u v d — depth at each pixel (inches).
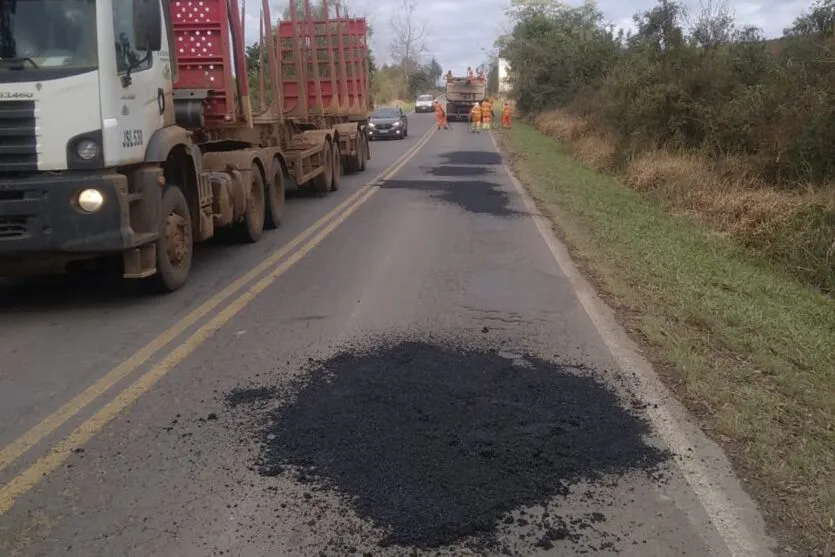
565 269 348.5
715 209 488.4
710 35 761.6
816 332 265.0
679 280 325.4
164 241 288.4
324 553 125.6
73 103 243.4
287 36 620.1
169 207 292.7
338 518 135.8
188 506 140.3
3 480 149.9
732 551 127.6
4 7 244.1
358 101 833.5
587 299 293.4
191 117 347.9
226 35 372.5
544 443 165.8
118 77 253.8
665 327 250.7
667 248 397.4
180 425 175.2
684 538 131.3
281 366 213.9
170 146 285.4
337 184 663.8
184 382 202.1
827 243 370.9
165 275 290.7
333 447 163.2
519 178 745.6
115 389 197.2
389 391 194.5
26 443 166.1
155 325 255.0
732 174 535.5
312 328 251.0
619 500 143.1
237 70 392.2
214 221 354.3
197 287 308.8
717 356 226.8
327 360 218.8
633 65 797.2
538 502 141.8
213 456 159.8
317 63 670.5
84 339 239.9
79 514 137.6
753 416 179.3
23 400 190.2
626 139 757.3
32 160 243.3
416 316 266.2
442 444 164.6
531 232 447.5
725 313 272.4
